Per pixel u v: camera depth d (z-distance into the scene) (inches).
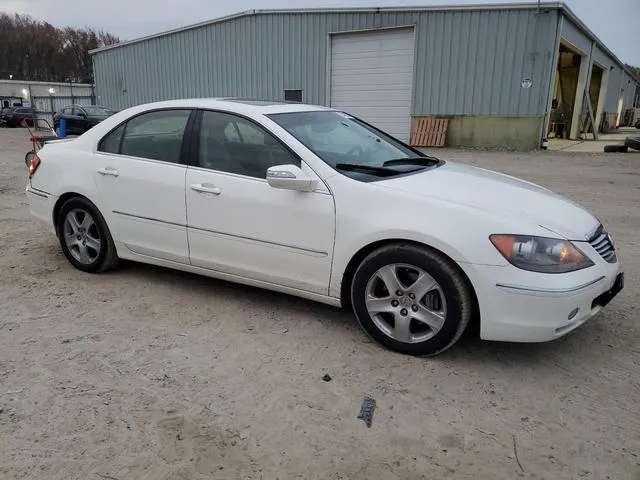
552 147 735.1
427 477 90.1
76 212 180.2
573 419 106.0
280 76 832.9
